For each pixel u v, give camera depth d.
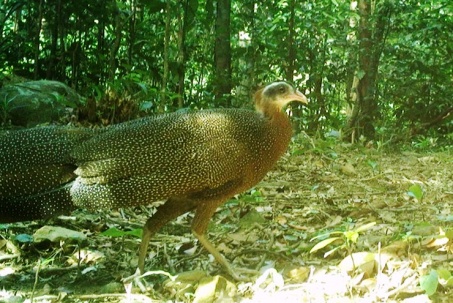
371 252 2.23
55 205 2.18
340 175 3.23
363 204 2.79
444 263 2.19
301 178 3.16
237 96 4.55
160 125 2.19
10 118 3.72
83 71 4.49
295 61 4.71
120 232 2.25
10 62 4.63
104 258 2.37
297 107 4.79
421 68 4.85
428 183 3.14
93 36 4.87
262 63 4.76
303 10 4.78
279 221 2.62
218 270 2.27
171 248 2.40
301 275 2.17
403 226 2.50
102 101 3.11
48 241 2.40
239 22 4.96
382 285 2.06
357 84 4.79
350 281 2.08
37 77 4.36
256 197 2.78
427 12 5.00
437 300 2.00
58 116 3.71
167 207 2.23
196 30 4.87
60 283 2.23
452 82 4.96
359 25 4.89
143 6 4.39
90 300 2.12
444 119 4.89
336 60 4.86
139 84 3.34
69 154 2.18
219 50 4.59
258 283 2.09
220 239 2.46
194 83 5.69
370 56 4.75
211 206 2.22
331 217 2.65
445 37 4.88
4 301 2.10
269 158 2.23
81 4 4.29
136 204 2.17
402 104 4.95
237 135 2.19
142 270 2.23
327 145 3.57
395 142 4.62
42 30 5.02
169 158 2.16
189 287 2.12
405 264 2.12
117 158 2.16
